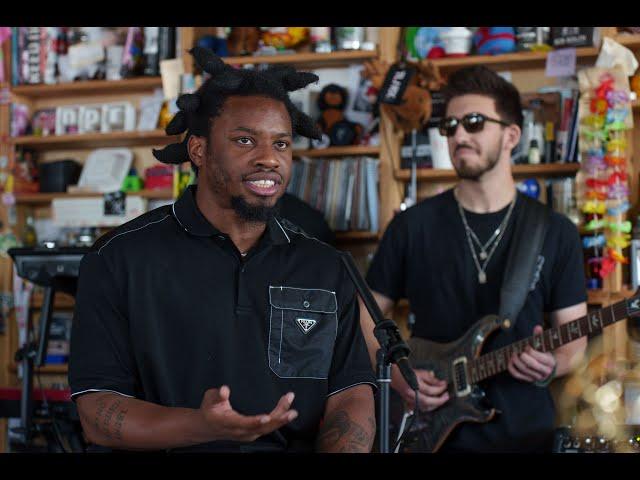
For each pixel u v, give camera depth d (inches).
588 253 152.6
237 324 73.4
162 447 66.9
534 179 161.8
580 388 142.0
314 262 77.8
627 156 153.3
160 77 178.9
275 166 72.4
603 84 148.4
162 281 73.2
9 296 182.4
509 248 127.5
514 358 119.3
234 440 68.3
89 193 182.4
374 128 169.5
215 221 75.7
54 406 143.3
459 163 129.3
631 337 144.3
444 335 128.0
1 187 186.1
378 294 134.0
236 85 73.4
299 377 74.3
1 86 187.9
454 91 131.9
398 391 125.3
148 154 189.3
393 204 164.6
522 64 164.7
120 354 72.7
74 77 185.8
